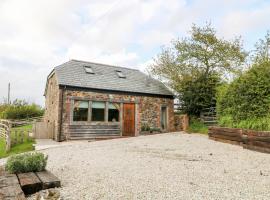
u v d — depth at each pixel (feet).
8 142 39.99
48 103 63.26
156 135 52.75
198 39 67.31
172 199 13.29
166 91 65.57
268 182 16.46
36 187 14.57
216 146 33.42
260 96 32.96
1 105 106.42
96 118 53.42
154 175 18.49
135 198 13.44
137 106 59.41
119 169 20.63
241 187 15.38
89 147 36.47
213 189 14.99
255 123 32.04
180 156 26.63
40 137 50.24
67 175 18.67
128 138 49.16
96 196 13.71
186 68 69.67
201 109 57.47
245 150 29.94
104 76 58.59
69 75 52.70
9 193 12.44
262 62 36.06
